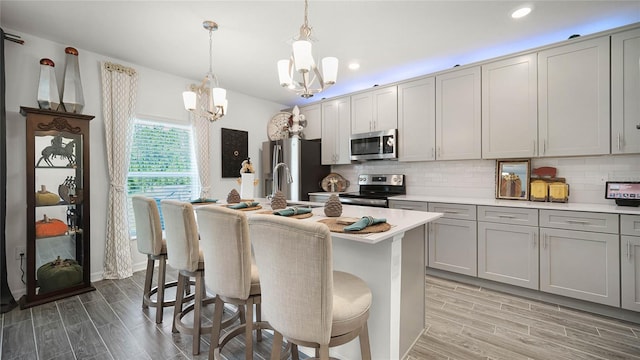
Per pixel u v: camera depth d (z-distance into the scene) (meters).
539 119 2.74
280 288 1.07
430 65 3.45
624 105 2.34
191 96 2.42
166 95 3.62
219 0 2.14
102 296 2.65
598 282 2.26
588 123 2.50
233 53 3.05
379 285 1.55
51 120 2.56
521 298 2.61
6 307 2.32
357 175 4.56
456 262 2.99
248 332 1.49
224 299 1.51
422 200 3.22
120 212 3.15
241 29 2.55
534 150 2.77
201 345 1.91
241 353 1.83
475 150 3.13
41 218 2.61
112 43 2.82
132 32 2.61
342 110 4.34
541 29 2.58
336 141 4.42
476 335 2.00
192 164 3.92
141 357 1.77
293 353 1.63
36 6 2.20
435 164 3.76
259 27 2.52
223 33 2.63
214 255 1.48
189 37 2.70
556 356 1.76
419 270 1.95
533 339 1.95
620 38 2.35
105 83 3.07
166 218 1.89
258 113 4.78
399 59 3.25
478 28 2.55
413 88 3.60
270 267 1.09
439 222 3.10
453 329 2.07
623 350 1.82
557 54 2.63
